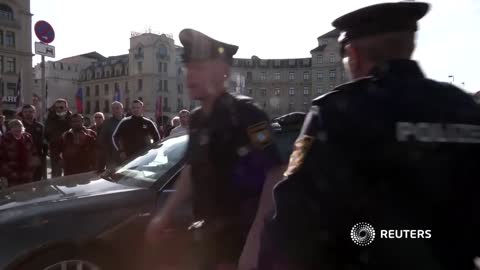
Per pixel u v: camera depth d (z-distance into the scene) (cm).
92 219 279
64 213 278
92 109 8381
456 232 97
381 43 108
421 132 97
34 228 268
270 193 150
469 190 98
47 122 763
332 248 101
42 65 734
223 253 175
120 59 7938
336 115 103
